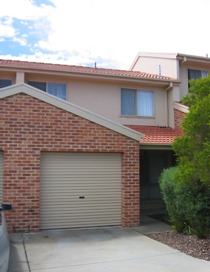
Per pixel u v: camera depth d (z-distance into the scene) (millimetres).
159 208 18422
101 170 13547
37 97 12734
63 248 10367
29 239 11406
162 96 20453
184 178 10453
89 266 8742
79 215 13203
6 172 12320
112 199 13602
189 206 10961
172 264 8844
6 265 6359
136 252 9945
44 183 12883
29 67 17859
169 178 12031
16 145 12445
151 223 14234
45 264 8898
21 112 12562
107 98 19438
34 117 12680
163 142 15547
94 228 13195
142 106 20062
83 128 13219
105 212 13500
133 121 19797
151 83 19906
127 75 19672
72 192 13172
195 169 10172
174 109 19797
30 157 12562
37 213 12516
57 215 12969
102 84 19438
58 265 8820
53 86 18641
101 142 13406
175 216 11938
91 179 13406
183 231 11977
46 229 12820
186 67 21734
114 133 13594
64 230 12805
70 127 13062
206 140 10023
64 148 12953
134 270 8422
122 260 9219
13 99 12516
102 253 9852
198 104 10047
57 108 12945
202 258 9305
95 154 13516
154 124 20141
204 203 10773
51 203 12922
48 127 12812
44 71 18094
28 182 12492
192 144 10297
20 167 12453
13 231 12266
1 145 12328
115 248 10367
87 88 19172
